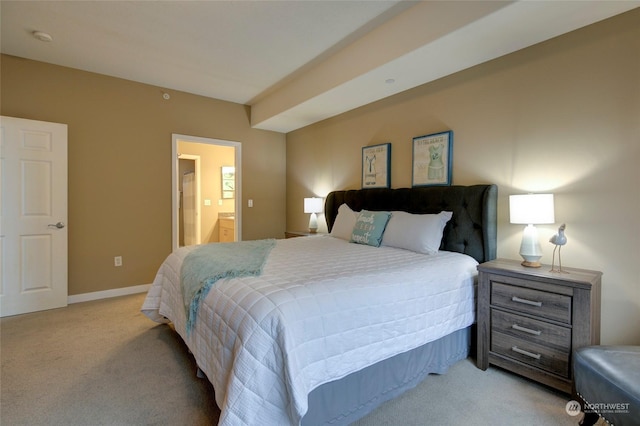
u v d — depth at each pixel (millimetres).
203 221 6039
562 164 2221
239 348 1309
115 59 3242
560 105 2225
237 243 3062
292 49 3008
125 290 3830
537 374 1917
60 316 3080
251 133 4863
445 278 2082
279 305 1374
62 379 1988
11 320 2967
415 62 2561
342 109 3934
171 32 2713
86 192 3578
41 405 1730
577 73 2141
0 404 1731
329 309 1479
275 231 5176
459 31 2102
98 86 3619
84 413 1671
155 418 1638
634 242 1933
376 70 2713
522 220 2117
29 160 3162
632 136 1930
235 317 1422
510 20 1983
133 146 3855
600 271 2039
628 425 1188
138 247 3914
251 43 2887
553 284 1851
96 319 3002
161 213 4059
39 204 3219
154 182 4008
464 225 2662
